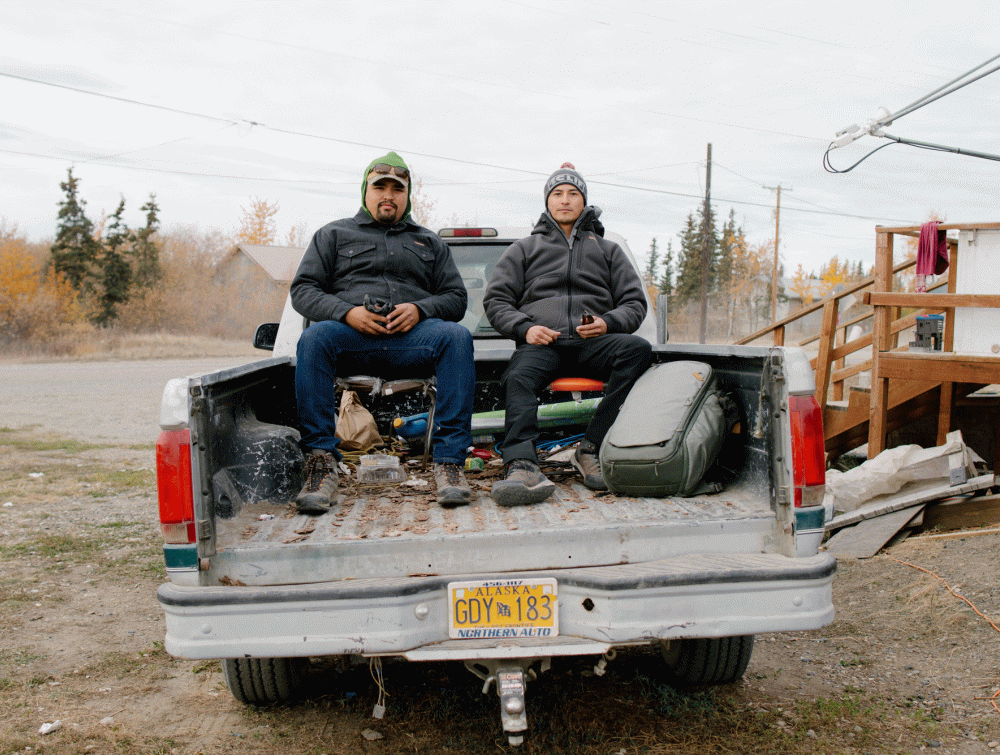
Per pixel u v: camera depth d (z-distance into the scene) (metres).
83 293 45.19
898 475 5.49
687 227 68.75
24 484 7.75
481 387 4.35
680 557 2.56
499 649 2.30
